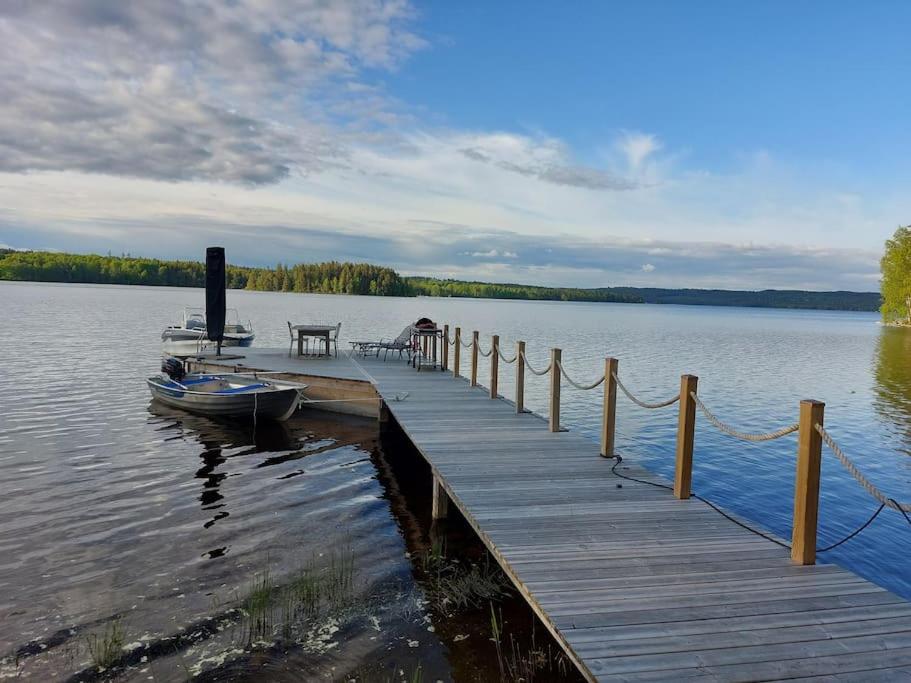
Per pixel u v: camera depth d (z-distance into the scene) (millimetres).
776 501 7895
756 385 18422
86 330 28188
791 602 3348
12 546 5465
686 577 3664
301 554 5527
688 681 2605
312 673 3652
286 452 9492
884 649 2881
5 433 9703
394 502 7254
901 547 6414
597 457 6609
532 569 3758
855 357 29047
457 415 8914
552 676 3643
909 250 67125
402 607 4531
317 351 17453
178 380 12336
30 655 3771
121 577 4914
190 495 7141
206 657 3795
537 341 32938
